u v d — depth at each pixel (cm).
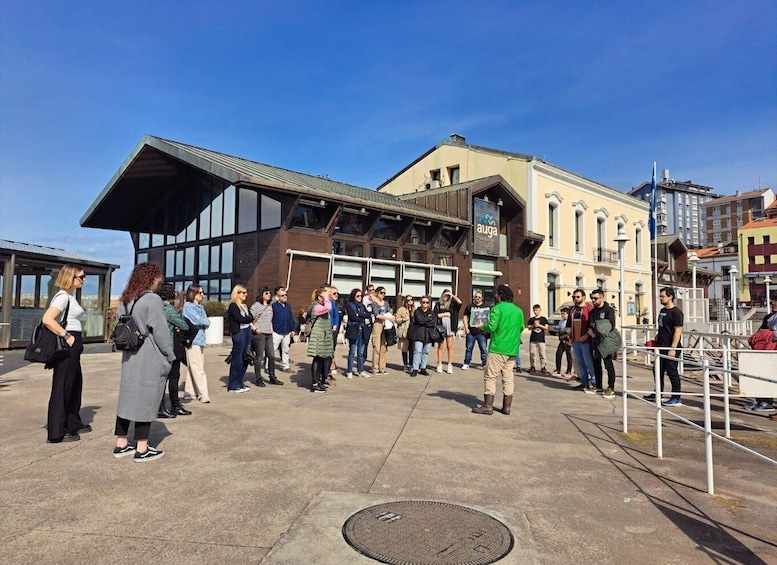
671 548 337
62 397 557
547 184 3044
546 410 774
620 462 521
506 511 385
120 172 2106
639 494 432
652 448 575
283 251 1761
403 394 879
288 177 2042
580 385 982
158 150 1906
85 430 607
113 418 676
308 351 864
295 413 716
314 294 890
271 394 859
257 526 356
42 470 470
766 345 816
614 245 3647
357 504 394
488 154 3050
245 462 498
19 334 1538
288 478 454
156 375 500
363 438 591
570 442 594
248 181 1584
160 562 307
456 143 3192
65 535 341
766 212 7725
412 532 346
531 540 339
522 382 1059
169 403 737
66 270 568
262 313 941
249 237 1889
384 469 481
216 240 2044
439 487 438
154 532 346
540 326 1190
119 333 482
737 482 464
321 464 494
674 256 4544
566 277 3162
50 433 551
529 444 582
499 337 730
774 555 329
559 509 398
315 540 332
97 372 1082
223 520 366
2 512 377
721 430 671
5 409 725
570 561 318
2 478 448
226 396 838
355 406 770
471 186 2477
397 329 1178
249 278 1875
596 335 912
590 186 3394
